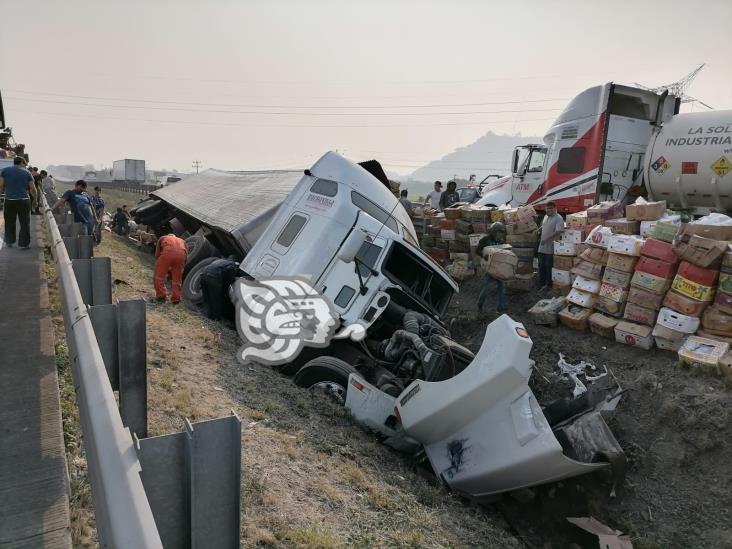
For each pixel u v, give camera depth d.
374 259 7.05
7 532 2.42
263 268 7.55
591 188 12.16
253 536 3.07
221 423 1.78
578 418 5.61
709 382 6.55
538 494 5.87
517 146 14.23
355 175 7.78
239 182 13.62
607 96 11.91
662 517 5.68
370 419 5.85
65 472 2.86
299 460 4.23
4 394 3.61
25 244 9.18
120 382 3.17
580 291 8.69
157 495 1.74
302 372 6.45
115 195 52.00
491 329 5.12
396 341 6.52
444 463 5.43
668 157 11.28
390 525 3.81
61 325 5.15
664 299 7.45
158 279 7.76
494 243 10.19
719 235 6.89
